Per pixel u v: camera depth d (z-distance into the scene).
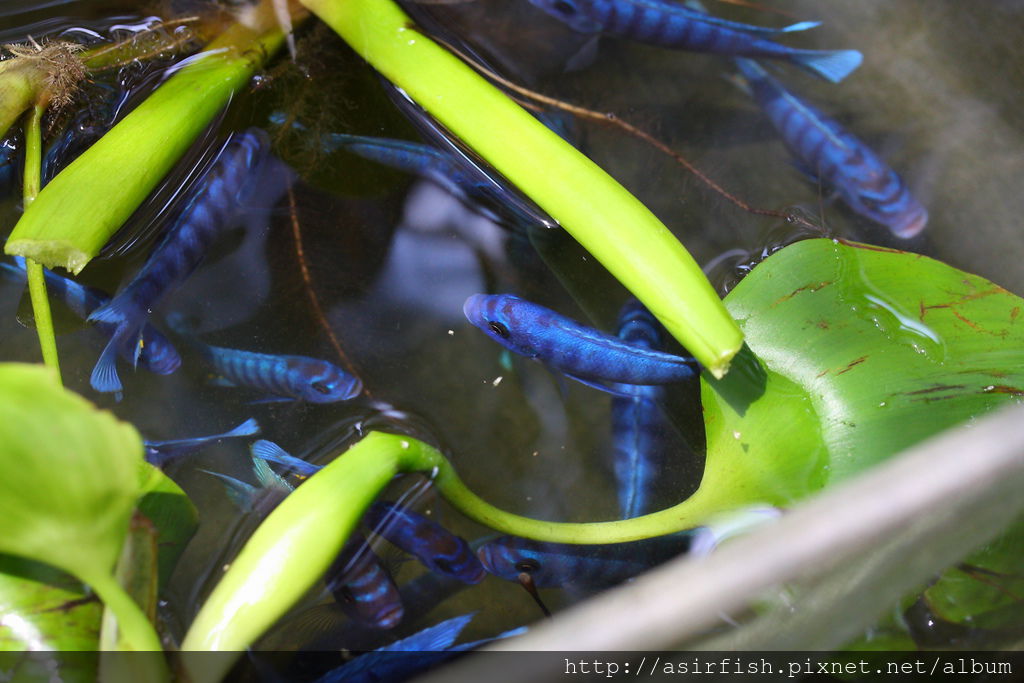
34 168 0.97
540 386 0.97
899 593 0.90
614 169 1.01
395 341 0.97
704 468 0.94
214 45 0.99
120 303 0.96
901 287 0.94
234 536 0.92
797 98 1.03
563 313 0.97
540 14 1.04
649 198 1.00
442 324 0.97
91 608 0.89
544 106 1.01
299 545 0.89
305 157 1.00
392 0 0.98
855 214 1.00
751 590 0.87
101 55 0.99
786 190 1.01
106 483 0.86
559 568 0.93
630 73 1.03
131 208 0.94
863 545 0.87
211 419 0.95
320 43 1.01
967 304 0.94
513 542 0.93
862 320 0.94
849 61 1.04
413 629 0.91
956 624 0.90
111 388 0.95
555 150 0.94
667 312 0.92
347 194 0.99
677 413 0.96
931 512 0.88
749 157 1.02
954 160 1.02
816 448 0.92
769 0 1.05
